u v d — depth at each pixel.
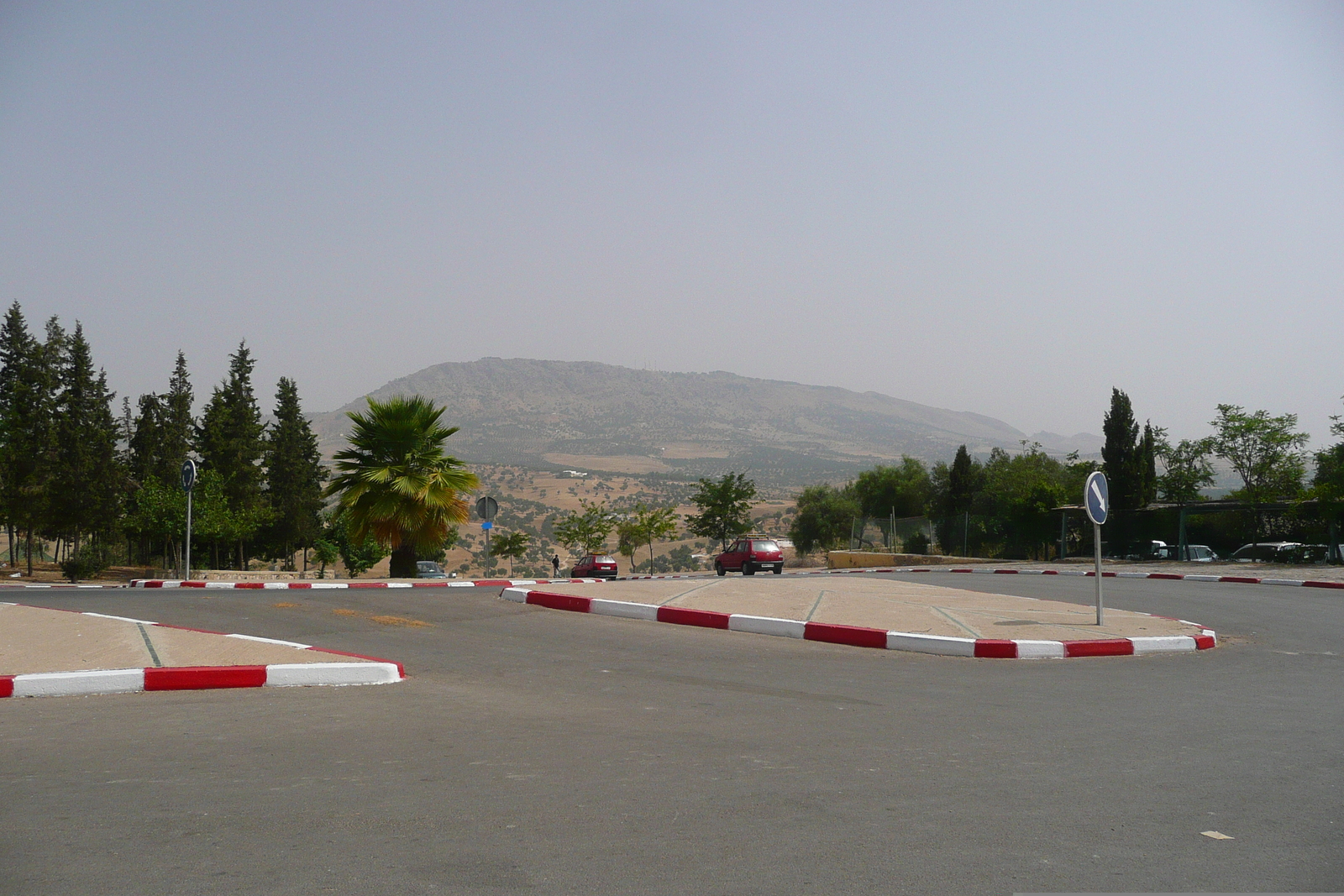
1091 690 9.31
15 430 39.59
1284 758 6.37
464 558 117.06
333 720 7.43
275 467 55.44
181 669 9.04
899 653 11.91
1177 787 5.60
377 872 4.02
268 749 6.39
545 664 10.66
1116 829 4.77
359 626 13.31
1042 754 6.42
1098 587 13.74
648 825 4.71
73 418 42.16
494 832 4.56
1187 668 10.94
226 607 15.05
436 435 24.91
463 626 13.73
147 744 6.55
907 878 4.03
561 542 61.59
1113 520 35.59
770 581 19.19
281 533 55.16
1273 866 4.28
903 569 34.44
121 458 46.72
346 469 24.36
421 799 5.13
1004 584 23.78
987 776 5.79
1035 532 39.34
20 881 3.88
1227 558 32.00
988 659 11.55
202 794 5.21
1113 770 5.98
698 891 3.84
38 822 4.69
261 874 3.98
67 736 6.82
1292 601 19.03
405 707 8.05
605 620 14.57
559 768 5.86
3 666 9.22
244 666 9.23
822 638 12.93
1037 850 4.43
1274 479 35.91
